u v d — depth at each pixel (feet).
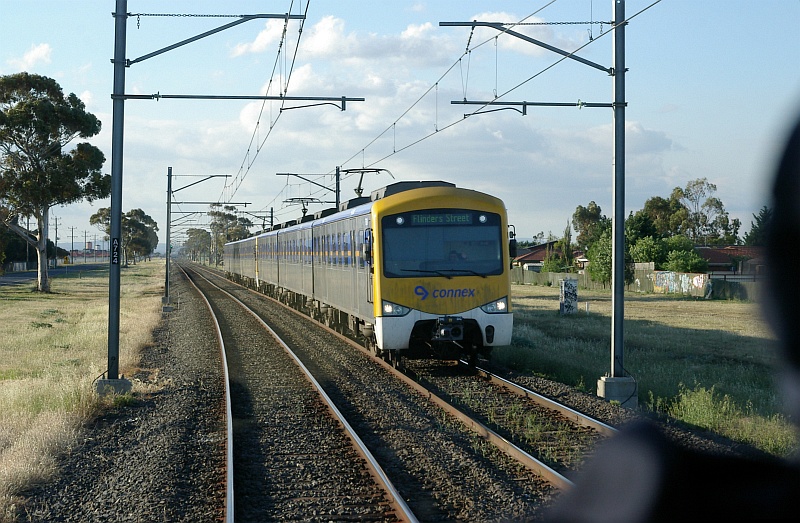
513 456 29.17
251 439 33.47
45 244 173.99
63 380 46.83
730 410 36.65
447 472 27.25
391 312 49.55
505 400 41.57
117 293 44.39
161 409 40.70
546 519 5.90
